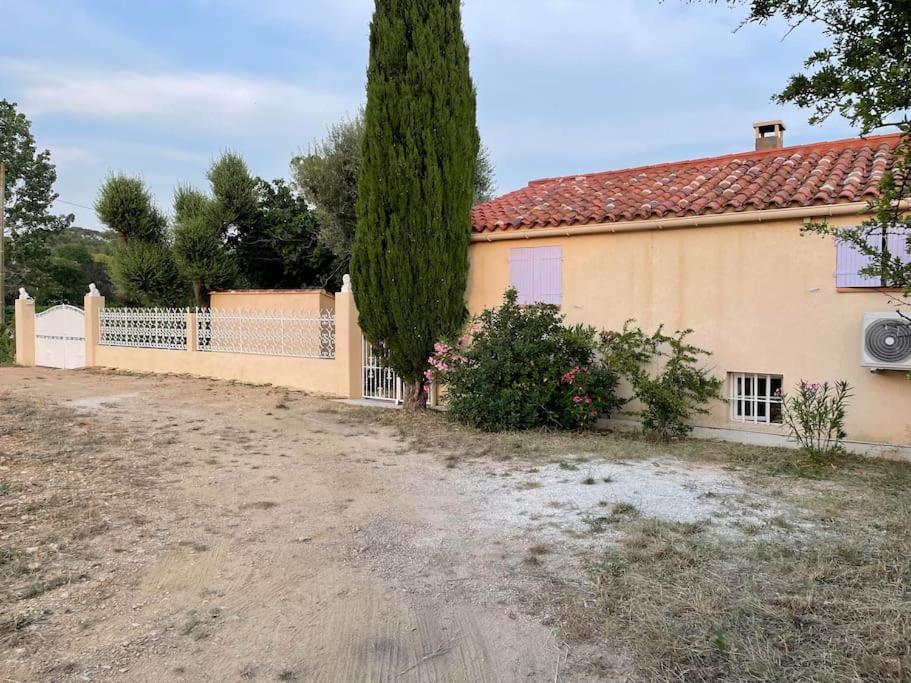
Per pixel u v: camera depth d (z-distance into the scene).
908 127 3.29
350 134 19.70
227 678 3.13
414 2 10.12
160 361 15.69
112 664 3.23
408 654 3.35
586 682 3.05
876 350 7.45
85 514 5.43
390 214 10.34
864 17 3.57
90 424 9.19
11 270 37.41
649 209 9.21
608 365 9.19
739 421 8.81
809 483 6.25
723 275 8.81
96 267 48.09
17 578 4.20
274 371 13.51
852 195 7.77
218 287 19.39
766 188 8.90
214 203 19.62
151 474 6.75
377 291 10.55
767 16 3.87
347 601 3.93
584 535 4.89
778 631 3.32
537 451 7.71
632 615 3.59
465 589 4.07
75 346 17.67
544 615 3.69
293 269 23.23
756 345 8.59
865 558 4.18
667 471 6.71
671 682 2.99
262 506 5.77
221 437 8.68
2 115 37.19
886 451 7.68
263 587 4.13
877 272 3.70
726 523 5.02
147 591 4.06
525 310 9.66
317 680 3.13
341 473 6.92
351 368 12.15
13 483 6.24
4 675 3.11
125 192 18.94
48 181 38.84
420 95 10.11
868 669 2.95
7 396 11.65
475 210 11.91
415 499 5.97
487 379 9.21
